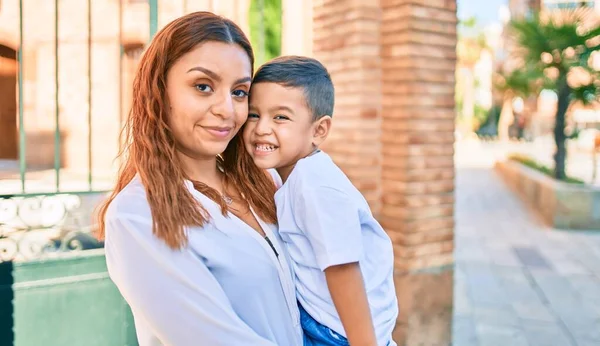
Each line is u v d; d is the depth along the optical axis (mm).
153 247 1082
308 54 4312
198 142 1193
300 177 1265
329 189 1223
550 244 7812
